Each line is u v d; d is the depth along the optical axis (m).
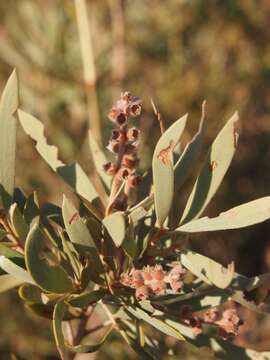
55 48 0.93
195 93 1.11
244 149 1.23
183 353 0.70
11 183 0.32
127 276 0.31
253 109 1.21
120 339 0.75
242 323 0.33
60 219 0.36
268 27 1.21
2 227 0.33
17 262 0.31
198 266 0.32
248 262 1.20
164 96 1.08
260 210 0.31
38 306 0.33
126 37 1.05
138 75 1.09
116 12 0.95
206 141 1.10
